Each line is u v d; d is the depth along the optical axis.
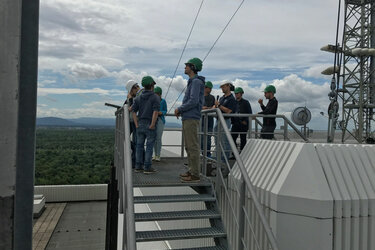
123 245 3.12
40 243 17.61
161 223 7.18
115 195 6.81
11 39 1.68
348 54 21.12
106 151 133.00
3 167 1.67
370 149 4.22
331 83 6.55
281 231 3.74
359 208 3.77
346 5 16.81
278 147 4.37
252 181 4.35
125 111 4.04
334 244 3.64
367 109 20.36
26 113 1.95
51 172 78.62
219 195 4.59
